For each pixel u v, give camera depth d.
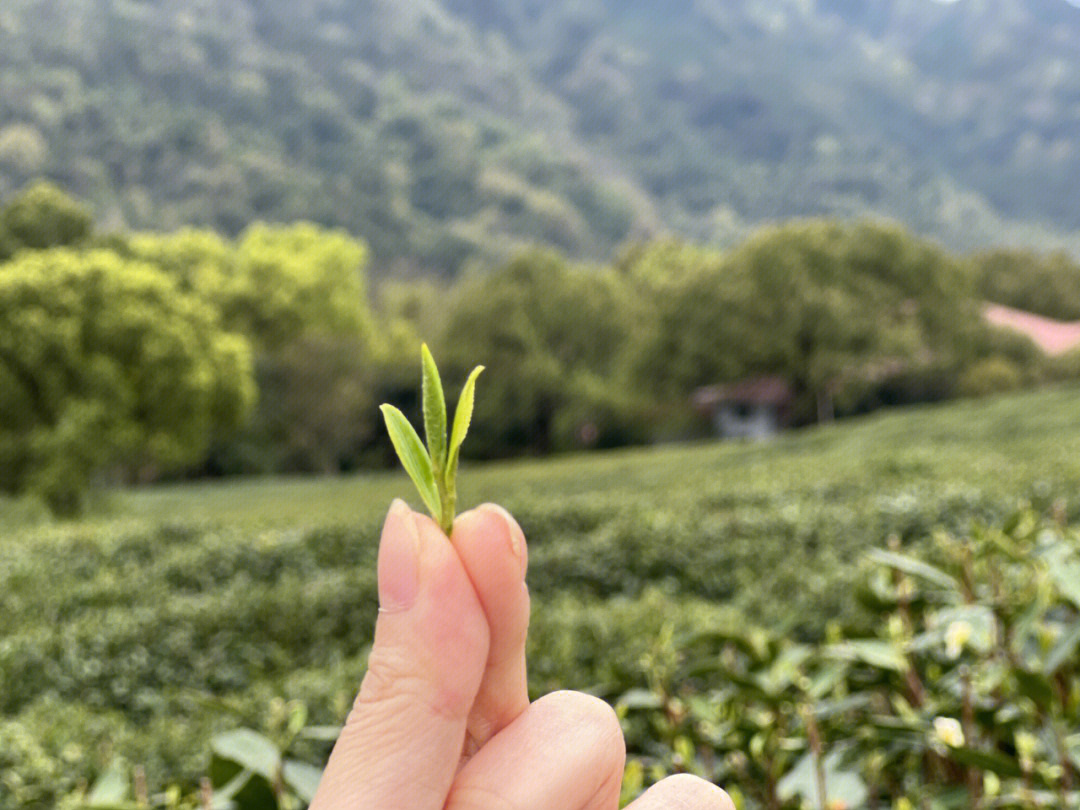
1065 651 1.24
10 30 103.56
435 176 101.56
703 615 3.76
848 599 3.72
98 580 6.78
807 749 1.43
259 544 7.75
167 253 42.31
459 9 156.50
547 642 3.49
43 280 21.42
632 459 25.19
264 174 93.44
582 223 98.25
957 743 1.22
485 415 40.19
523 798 0.39
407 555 0.36
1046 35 172.62
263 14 130.62
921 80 177.25
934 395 39.72
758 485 8.87
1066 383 40.34
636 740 2.39
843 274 35.94
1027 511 1.70
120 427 21.88
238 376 26.48
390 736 0.36
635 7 170.38
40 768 2.80
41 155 86.50
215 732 2.97
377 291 70.25
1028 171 151.00
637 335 39.97
